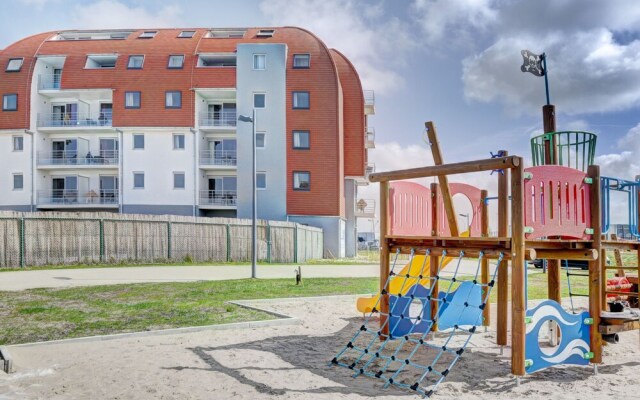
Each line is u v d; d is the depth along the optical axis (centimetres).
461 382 616
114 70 4456
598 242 688
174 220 2952
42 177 4519
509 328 960
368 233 7162
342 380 624
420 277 749
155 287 1527
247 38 4594
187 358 718
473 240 682
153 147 4381
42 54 4538
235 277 2006
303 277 2002
